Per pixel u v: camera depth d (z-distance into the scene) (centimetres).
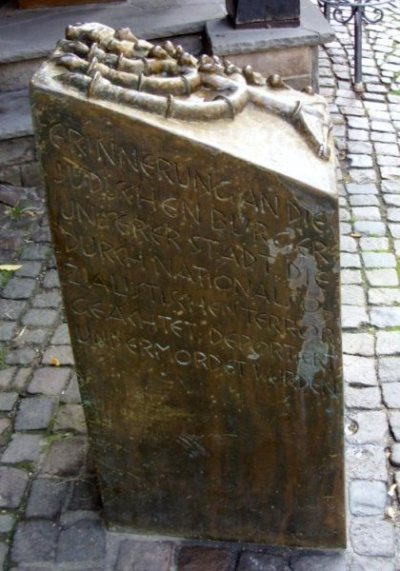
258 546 288
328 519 277
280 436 260
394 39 699
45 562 284
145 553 286
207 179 216
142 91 218
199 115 218
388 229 457
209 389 254
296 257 225
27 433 336
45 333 393
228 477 272
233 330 241
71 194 223
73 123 212
